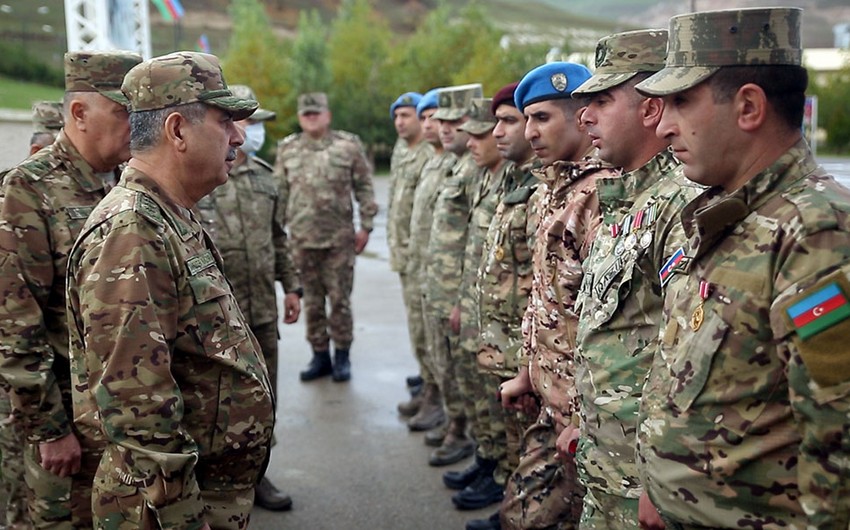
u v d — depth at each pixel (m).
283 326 7.38
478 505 3.65
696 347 1.51
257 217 4.09
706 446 1.49
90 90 2.40
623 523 1.98
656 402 1.61
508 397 2.78
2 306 2.21
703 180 1.57
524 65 32.53
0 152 5.90
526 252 3.02
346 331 5.68
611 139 2.16
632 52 2.12
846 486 1.32
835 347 1.31
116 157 2.46
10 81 20.70
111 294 1.80
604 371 2.00
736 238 1.49
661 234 1.87
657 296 1.92
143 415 1.78
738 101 1.48
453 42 34.62
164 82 1.97
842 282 1.30
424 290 4.54
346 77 35.28
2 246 2.24
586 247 2.32
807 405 1.33
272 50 34.28
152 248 1.85
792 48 1.49
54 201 2.35
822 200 1.39
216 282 2.01
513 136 3.12
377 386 5.54
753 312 1.43
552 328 2.46
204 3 67.56
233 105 2.02
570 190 2.49
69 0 10.66
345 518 3.60
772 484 1.44
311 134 5.68
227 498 2.06
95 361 1.82
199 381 1.97
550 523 2.60
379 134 34.75
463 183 4.06
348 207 5.68
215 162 2.03
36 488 2.32
